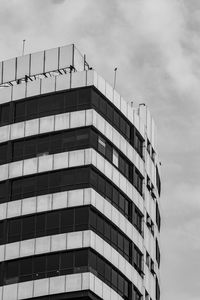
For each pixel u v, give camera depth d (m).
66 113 137.12
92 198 133.25
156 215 153.12
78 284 130.00
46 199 134.12
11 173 136.62
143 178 146.50
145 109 150.38
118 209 138.38
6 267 133.00
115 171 138.88
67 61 142.25
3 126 139.25
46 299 130.25
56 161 135.38
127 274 137.75
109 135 138.88
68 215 133.00
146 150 148.50
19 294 131.25
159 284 153.25
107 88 140.12
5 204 135.50
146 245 145.62
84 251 131.25
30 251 132.50
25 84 140.38
